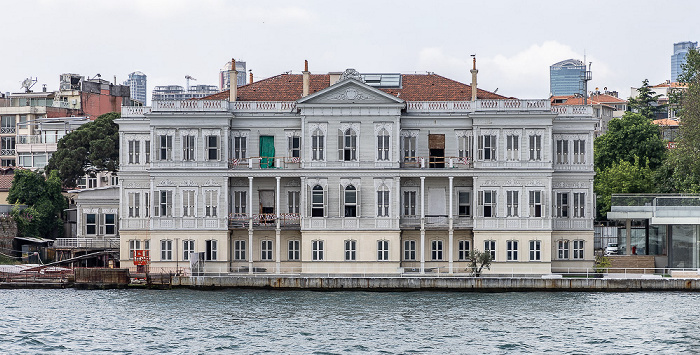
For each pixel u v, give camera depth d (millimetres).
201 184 113875
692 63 138375
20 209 138750
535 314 89562
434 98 117750
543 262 111938
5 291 105188
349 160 112875
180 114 113500
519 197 112188
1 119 198000
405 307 93562
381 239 112875
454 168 112625
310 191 113000
